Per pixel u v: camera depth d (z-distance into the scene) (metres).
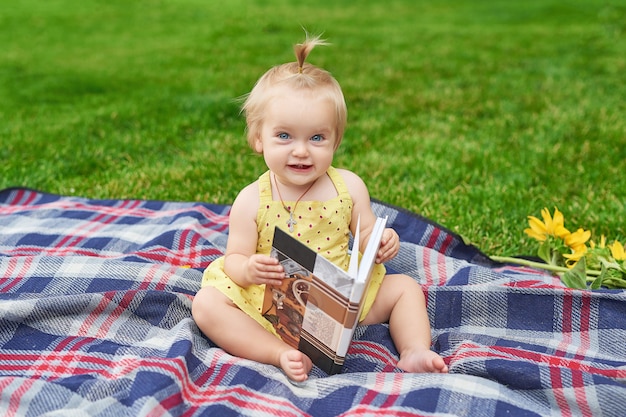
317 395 2.12
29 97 6.78
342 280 1.99
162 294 2.52
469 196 4.07
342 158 4.80
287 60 8.36
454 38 9.75
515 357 2.27
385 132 5.45
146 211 3.61
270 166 2.33
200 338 2.38
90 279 2.70
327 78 2.36
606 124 5.48
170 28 10.84
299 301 2.16
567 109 5.99
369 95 6.61
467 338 2.44
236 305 2.31
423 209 3.86
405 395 2.04
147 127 5.66
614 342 2.44
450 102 6.34
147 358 2.13
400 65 7.99
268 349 2.25
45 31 10.54
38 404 1.99
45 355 2.28
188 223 3.27
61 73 7.80
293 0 13.92
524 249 3.43
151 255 2.96
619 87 6.74
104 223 3.42
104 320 2.47
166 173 4.45
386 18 11.91
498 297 2.59
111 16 11.89
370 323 2.50
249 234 2.40
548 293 2.55
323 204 2.41
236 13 12.22
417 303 2.43
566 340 2.48
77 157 4.86
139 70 7.97
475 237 3.53
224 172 4.48
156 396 1.95
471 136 5.32
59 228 3.35
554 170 4.50
